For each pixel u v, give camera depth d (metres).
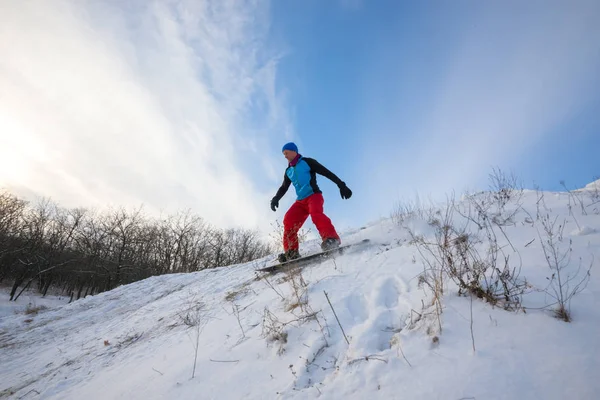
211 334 3.27
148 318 5.51
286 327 2.58
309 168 4.44
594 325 1.55
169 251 42.06
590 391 1.20
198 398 2.14
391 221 5.05
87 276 35.97
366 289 2.79
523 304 1.85
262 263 6.82
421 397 1.43
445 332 1.80
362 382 1.67
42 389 3.63
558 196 4.25
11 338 7.16
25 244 33.44
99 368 3.71
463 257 2.34
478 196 5.40
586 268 2.08
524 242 2.79
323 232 4.11
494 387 1.35
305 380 1.92
